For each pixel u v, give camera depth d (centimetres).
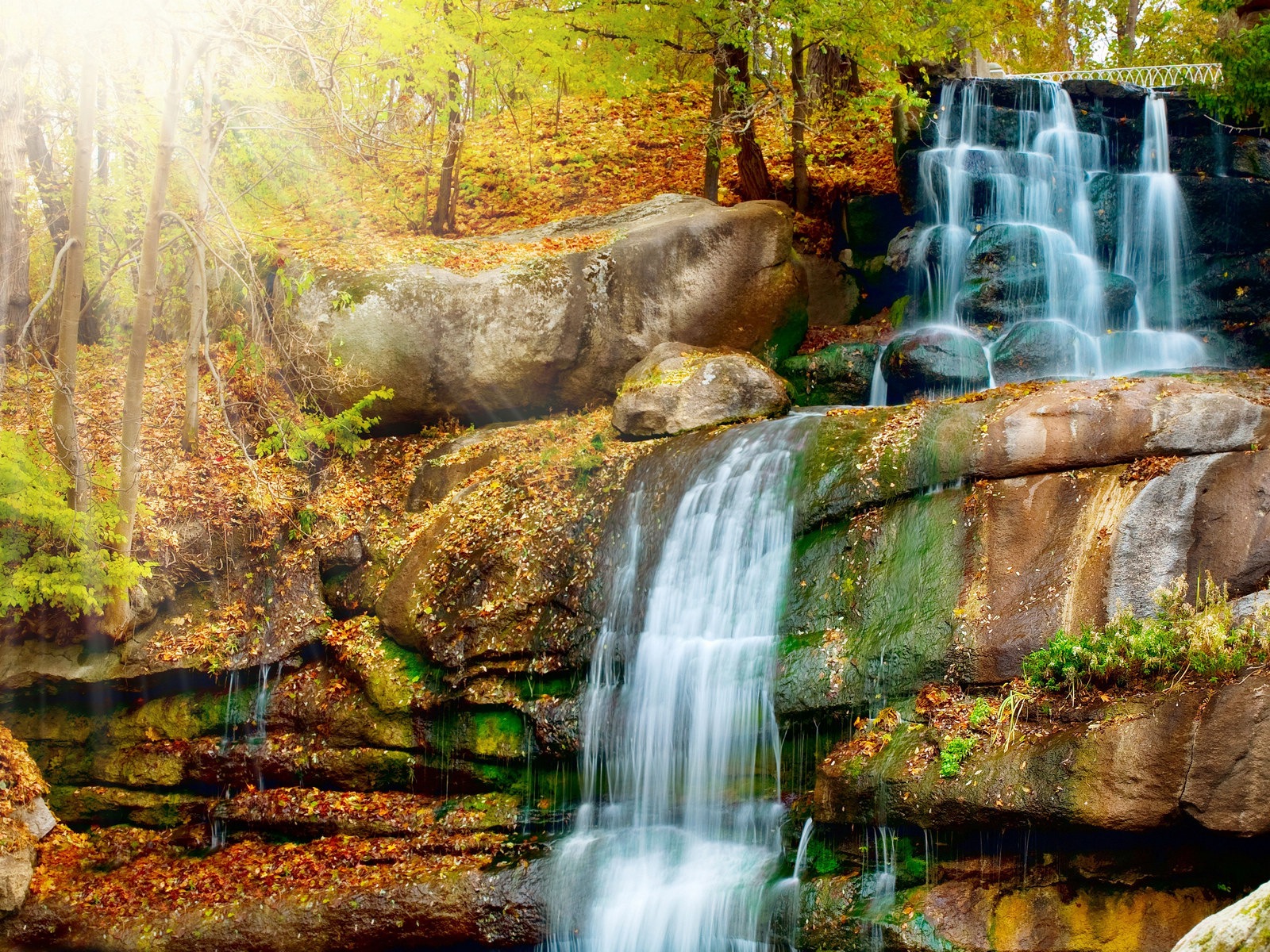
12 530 1199
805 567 1084
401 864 1062
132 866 1134
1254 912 514
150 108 1374
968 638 948
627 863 1016
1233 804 753
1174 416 978
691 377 1359
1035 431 1026
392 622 1246
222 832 1173
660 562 1181
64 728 1248
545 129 2208
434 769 1162
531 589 1213
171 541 1288
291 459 1394
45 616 1246
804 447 1163
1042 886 828
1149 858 805
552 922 987
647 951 955
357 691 1218
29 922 1041
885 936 838
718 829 1020
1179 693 801
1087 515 973
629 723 1091
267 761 1198
